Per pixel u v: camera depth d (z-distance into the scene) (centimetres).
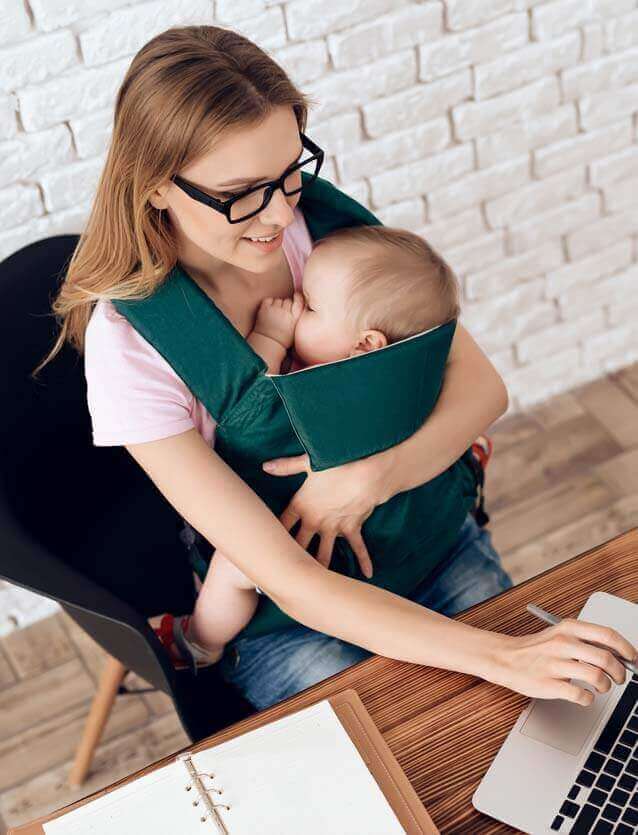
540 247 204
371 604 105
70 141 153
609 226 207
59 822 89
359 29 161
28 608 197
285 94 100
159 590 143
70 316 121
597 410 223
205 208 102
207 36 101
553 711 94
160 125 98
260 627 127
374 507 121
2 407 124
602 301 218
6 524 113
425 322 119
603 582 104
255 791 89
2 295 126
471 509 147
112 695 167
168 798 89
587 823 86
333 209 127
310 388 108
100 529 142
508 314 211
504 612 103
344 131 171
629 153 198
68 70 146
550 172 194
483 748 92
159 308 109
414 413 118
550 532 204
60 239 132
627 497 207
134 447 113
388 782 90
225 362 111
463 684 97
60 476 134
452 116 178
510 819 87
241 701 130
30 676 192
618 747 91
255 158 99
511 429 223
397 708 96
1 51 141
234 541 111
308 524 121
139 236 105
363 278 117
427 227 191
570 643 94
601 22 178
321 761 90
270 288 125
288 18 156
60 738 184
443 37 168
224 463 114
